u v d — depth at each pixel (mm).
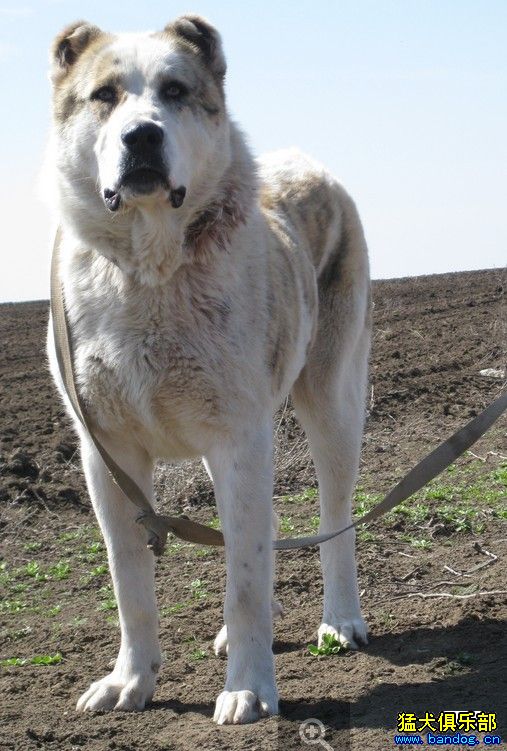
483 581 3199
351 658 2840
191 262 2588
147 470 2756
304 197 3139
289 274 2826
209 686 2736
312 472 4434
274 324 2689
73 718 2613
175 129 2568
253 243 2695
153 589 2699
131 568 2674
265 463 2617
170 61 2641
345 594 2984
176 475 4250
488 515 3787
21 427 5273
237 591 2592
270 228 2867
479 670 2680
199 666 2861
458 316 8969
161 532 2633
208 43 2713
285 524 3854
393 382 6160
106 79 2629
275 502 4152
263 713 2543
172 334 2576
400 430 5145
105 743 2496
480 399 5719
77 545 3814
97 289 2609
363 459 4668
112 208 2543
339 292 3148
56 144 2674
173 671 2830
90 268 2627
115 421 2656
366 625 2979
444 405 5551
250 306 2635
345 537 3016
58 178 2666
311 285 3002
